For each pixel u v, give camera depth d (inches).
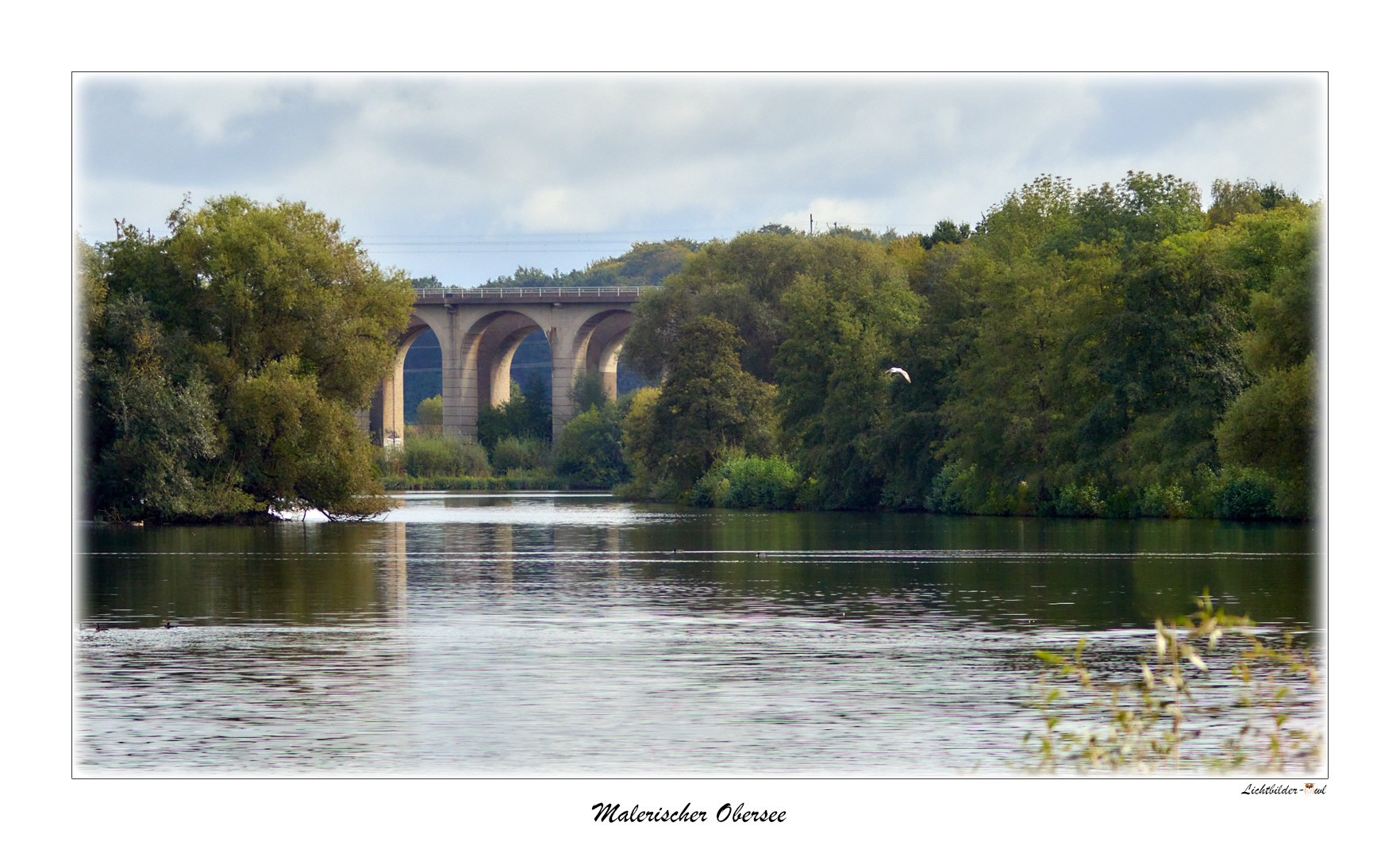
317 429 2802.7
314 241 2903.5
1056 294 3002.0
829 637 1096.2
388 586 1526.8
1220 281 2635.3
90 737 751.7
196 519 2773.1
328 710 812.6
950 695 848.9
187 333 2758.4
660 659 992.9
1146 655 991.6
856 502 3511.3
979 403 3041.3
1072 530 2390.5
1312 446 2113.7
